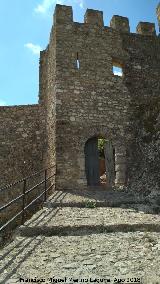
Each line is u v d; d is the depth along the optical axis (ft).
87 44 42.70
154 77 45.42
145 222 21.62
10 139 46.96
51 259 15.70
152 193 31.01
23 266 14.79
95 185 37.68
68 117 38.17
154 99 41.16
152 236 19.61
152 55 46.70
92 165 38.34
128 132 40.57
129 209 26.48
